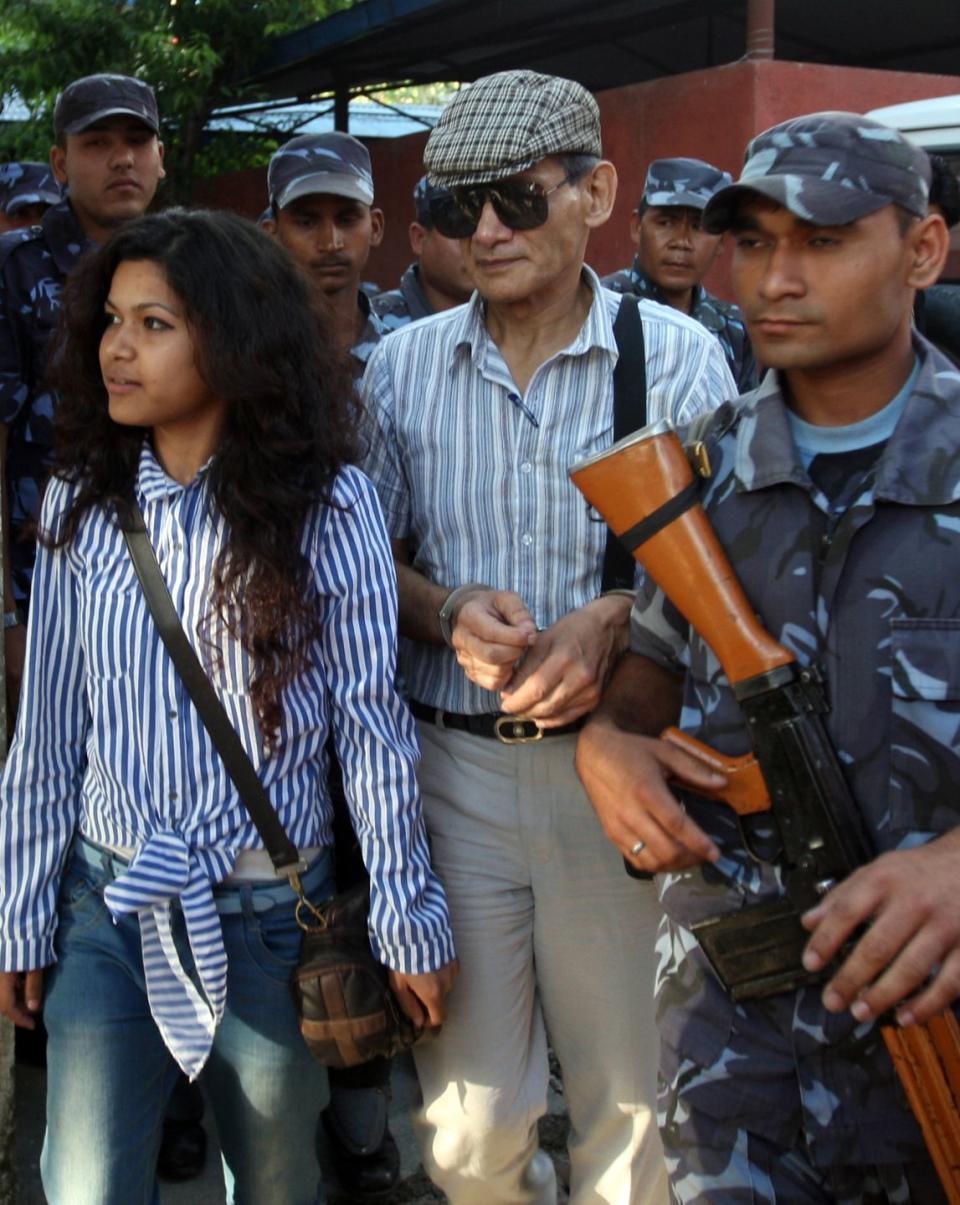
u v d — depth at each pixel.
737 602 1.72
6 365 3.10
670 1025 1.86
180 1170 2.87
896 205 1.63
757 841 1.76
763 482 1.72
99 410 2.09
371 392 2.45
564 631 2.14
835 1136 1.72
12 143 9.86
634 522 1.77
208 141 11.45
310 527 2.07
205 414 2.06
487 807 2.34
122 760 2.04
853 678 1.67
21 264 3.16
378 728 2.09
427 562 2.42
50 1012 2.08
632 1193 2.41
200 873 2.02
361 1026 2.07
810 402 1.75
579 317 2.35
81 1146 2.05
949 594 1.63
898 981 1.53
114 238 2.04
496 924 2.36
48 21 9.48
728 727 1.78
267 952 2.08
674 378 2.34
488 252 2.24
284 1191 2.18
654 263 4.48
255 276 2.03
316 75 11.02
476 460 2.35
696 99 7.04
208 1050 2.00
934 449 1.65
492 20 9.24
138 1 9.73
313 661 2.08
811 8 8.98
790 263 1.65
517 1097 2.39
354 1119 2.83
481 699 2.32
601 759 1.87
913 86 7.05
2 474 2.96
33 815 2.11
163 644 2.02
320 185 3.51
